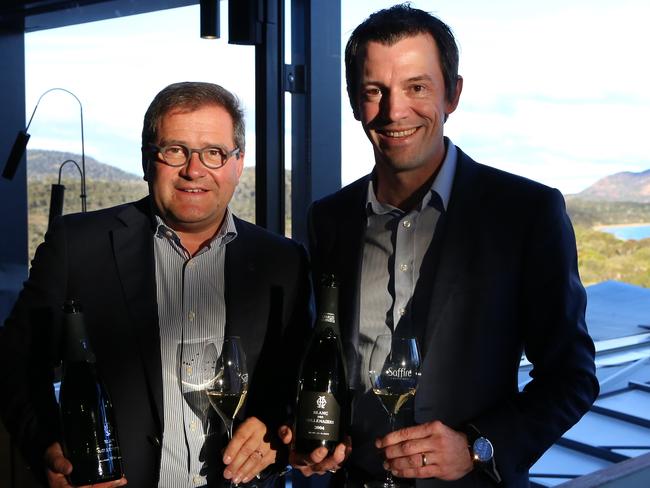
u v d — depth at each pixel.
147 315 1.72
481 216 1.63
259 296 1.80
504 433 1.47
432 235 1.68
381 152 1.65
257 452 1.64
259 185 3.26
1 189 4.53
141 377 1.69
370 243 1.75
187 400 1.71
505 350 1.59
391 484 1.58
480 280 1.59
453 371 1.58
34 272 1.75
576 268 1.60
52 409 1.66
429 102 1.60
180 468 1.68
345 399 1.65
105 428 1.59
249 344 1.77
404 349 1.50
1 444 2.31
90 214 1.83
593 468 2.49
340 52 3.23
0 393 1.66
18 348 1.69
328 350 1.61
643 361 2.48
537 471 2.55
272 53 3.20
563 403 1.50
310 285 1.90
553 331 1.54
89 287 1.74
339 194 1.87
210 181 1.68
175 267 1.78
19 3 3.92
